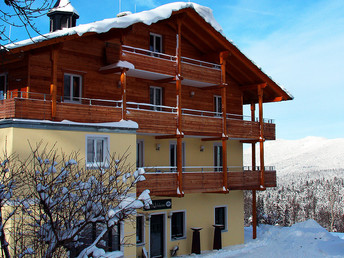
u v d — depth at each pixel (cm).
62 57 1600
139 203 879
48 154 1248
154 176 1692
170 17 1878
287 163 16975
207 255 1944
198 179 1875
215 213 2189
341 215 7588
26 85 1498
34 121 1334
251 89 2362
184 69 1898
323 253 1872
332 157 16738
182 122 1847
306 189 11156
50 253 809
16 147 1295
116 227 1488
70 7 1864
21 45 1309
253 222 2359
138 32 1909
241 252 2047
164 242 1900
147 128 1706
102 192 953
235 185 2052
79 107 1465
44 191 820
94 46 1708
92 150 1481
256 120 2312
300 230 2319
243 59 2114
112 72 1670
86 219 845
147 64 1752
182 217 2009
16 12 613
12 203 1080
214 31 1986
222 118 2034
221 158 2273
